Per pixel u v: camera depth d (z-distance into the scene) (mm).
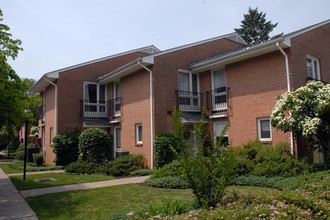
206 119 13922
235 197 5895
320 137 9492
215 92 14039
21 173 13383
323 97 9195
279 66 11125
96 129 13938
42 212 6262
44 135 19719
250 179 8812
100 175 11945
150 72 13422
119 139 16500
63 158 15781
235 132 12609
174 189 8586
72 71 16984
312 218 4652
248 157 10289
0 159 25672
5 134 33781
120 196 7664
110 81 17266
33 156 16406
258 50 11289
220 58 12875
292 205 4887
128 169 12164
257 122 11797
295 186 7234
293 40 11156
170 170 10102
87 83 17500
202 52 15664
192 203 6078
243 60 12523
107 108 17844
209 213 4727
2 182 10648
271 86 11336
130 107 15062
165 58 13867
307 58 12172
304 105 9312
